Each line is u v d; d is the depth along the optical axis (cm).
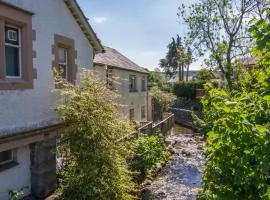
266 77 334
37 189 927
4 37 796
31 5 899
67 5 1097
